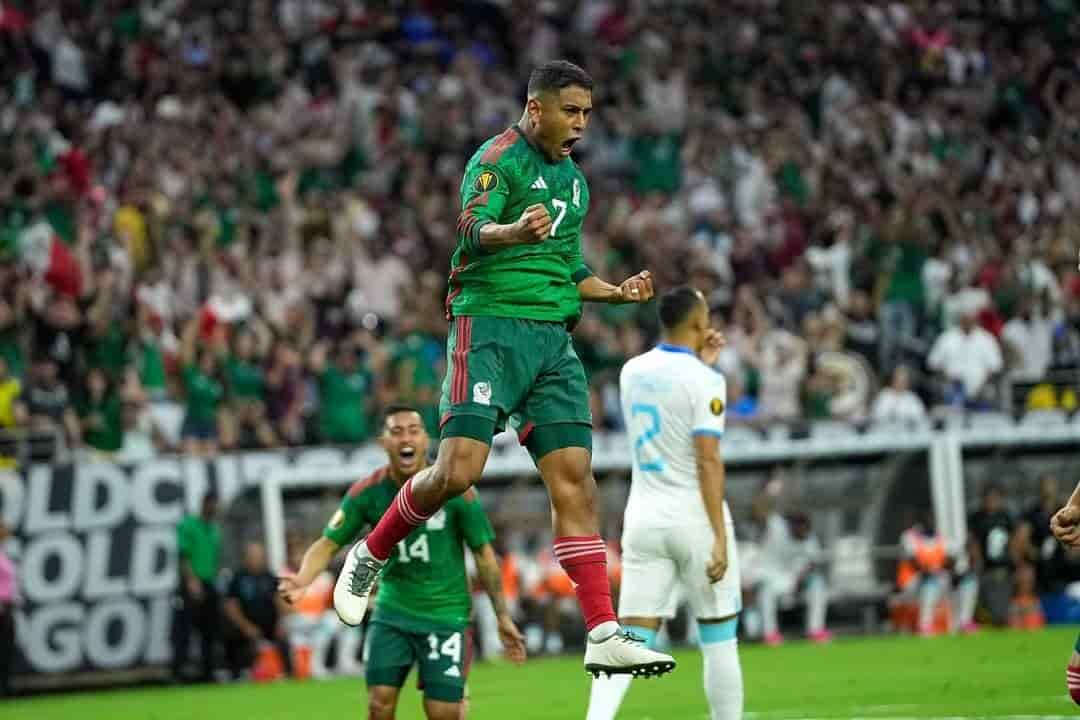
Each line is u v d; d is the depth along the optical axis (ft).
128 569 143.64
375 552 60.70
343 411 163.94
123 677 142.92
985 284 207.72
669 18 248.11
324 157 205.87
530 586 158.61
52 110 193.06
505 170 57.72
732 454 165.68
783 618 170.30
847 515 171.42
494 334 58.13
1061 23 273.75
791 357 183.83
